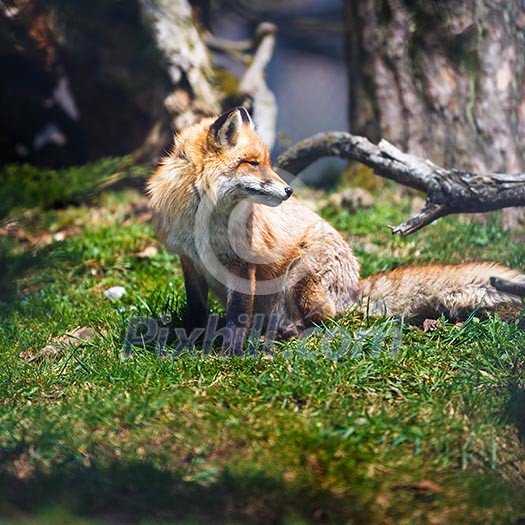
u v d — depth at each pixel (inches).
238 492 271.6
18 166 816.9
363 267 512.7
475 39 634.8
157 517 261.1
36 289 494.0
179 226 395.9
